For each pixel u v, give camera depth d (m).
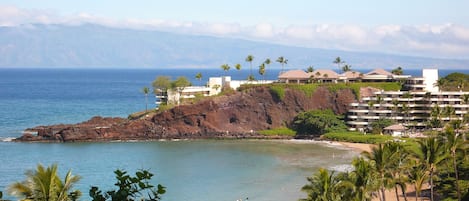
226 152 177.88
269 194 118.31
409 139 185.25
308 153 175.38
